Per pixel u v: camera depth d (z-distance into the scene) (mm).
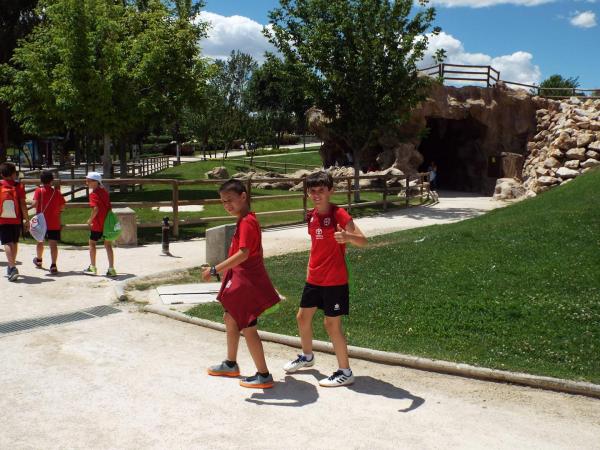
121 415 4605
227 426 4434
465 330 6891
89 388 5141
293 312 7598
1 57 35000
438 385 5383
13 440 4168
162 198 23828
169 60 22391
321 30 22875
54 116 21250
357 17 23125
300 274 9891
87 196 22297
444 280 8742
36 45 22438
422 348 6227
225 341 6582
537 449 4164
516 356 6062
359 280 9031
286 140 84562
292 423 4504
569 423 4625
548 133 30656
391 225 17656
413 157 30891
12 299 8273
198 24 24766
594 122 24500
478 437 4336
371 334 6770
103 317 7480
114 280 9602
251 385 5176
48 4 22094
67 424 4438
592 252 9406
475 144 33250
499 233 11148
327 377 5480
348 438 4266
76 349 6203
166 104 23172
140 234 15273
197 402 4875
